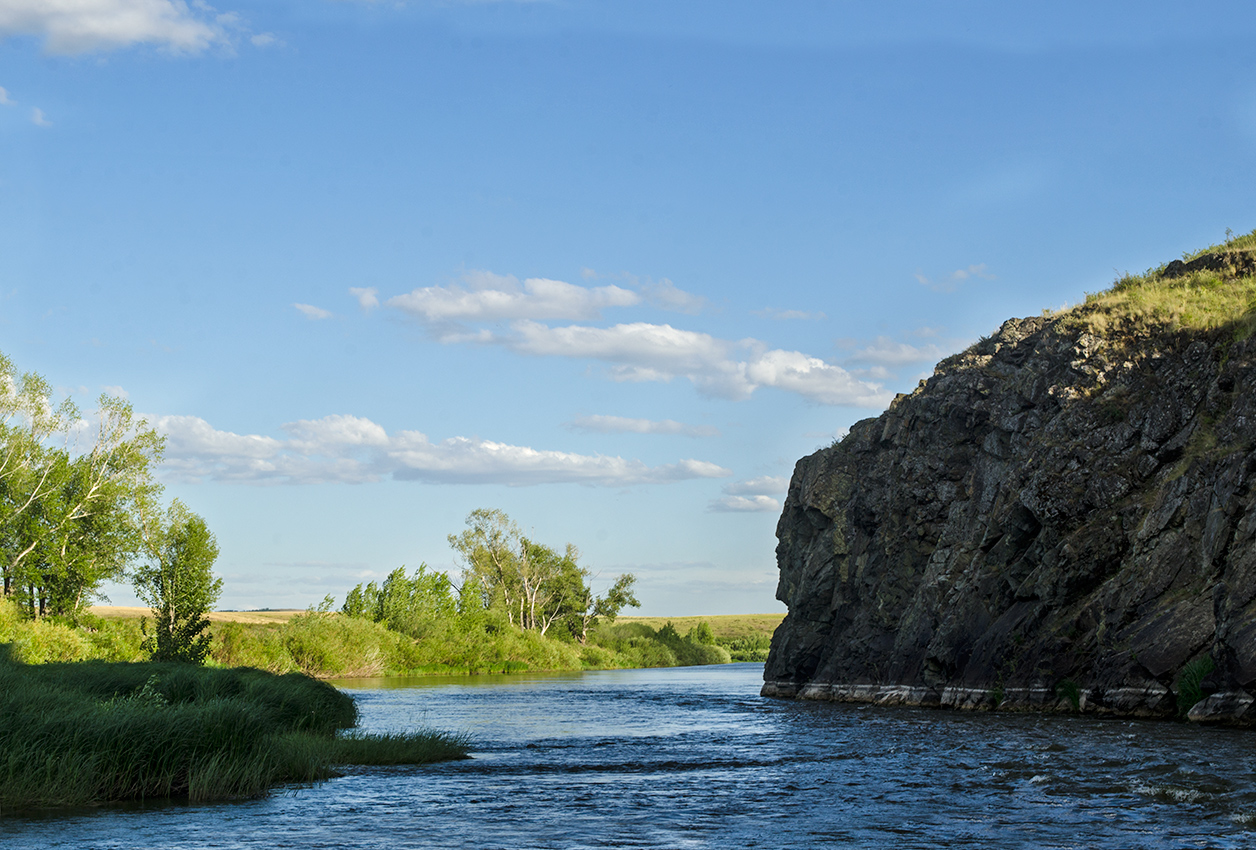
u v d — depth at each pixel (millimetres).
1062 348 48812
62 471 78500
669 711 49688
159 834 15969
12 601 72188
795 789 21078
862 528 61812
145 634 72375
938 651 47375
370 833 16188
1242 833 14945
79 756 19344
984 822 16562
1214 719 30156
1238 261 51125
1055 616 41000
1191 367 43094
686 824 17031
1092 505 42219
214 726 21594
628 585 149500
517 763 26641
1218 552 34188
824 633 64438
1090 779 20672
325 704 36000
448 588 124125
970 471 53469
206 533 67312
